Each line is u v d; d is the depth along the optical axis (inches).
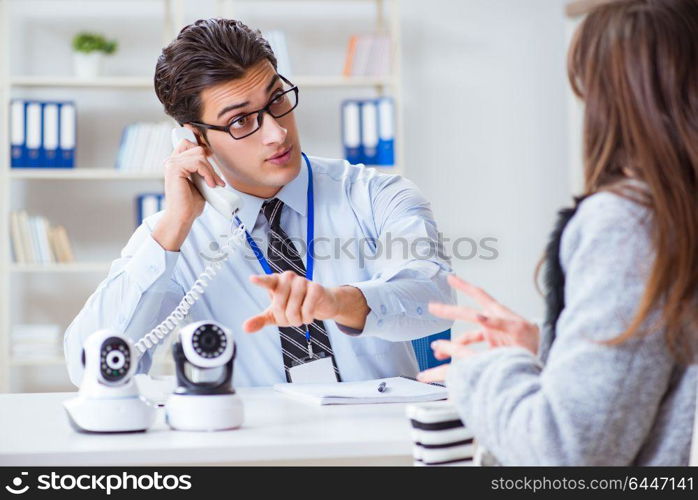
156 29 269.0
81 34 256.8
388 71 262.8
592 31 64.3
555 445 56.7
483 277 283.6
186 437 73.2
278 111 112.8
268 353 118.0
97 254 266.1
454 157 283.6
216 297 119.9
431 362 129.8
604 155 62.6
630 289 56.8
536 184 286.0
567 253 61.6
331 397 91.4
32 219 252.1
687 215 57.8
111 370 76.1
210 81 108.8
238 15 273.4
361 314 97.6
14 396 107.1
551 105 287.1
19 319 264.4
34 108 248.8
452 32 283.7
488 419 61.1
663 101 60.4
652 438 60.2
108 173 251.1
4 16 252.5
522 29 286.4
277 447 68.7
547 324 64.6
